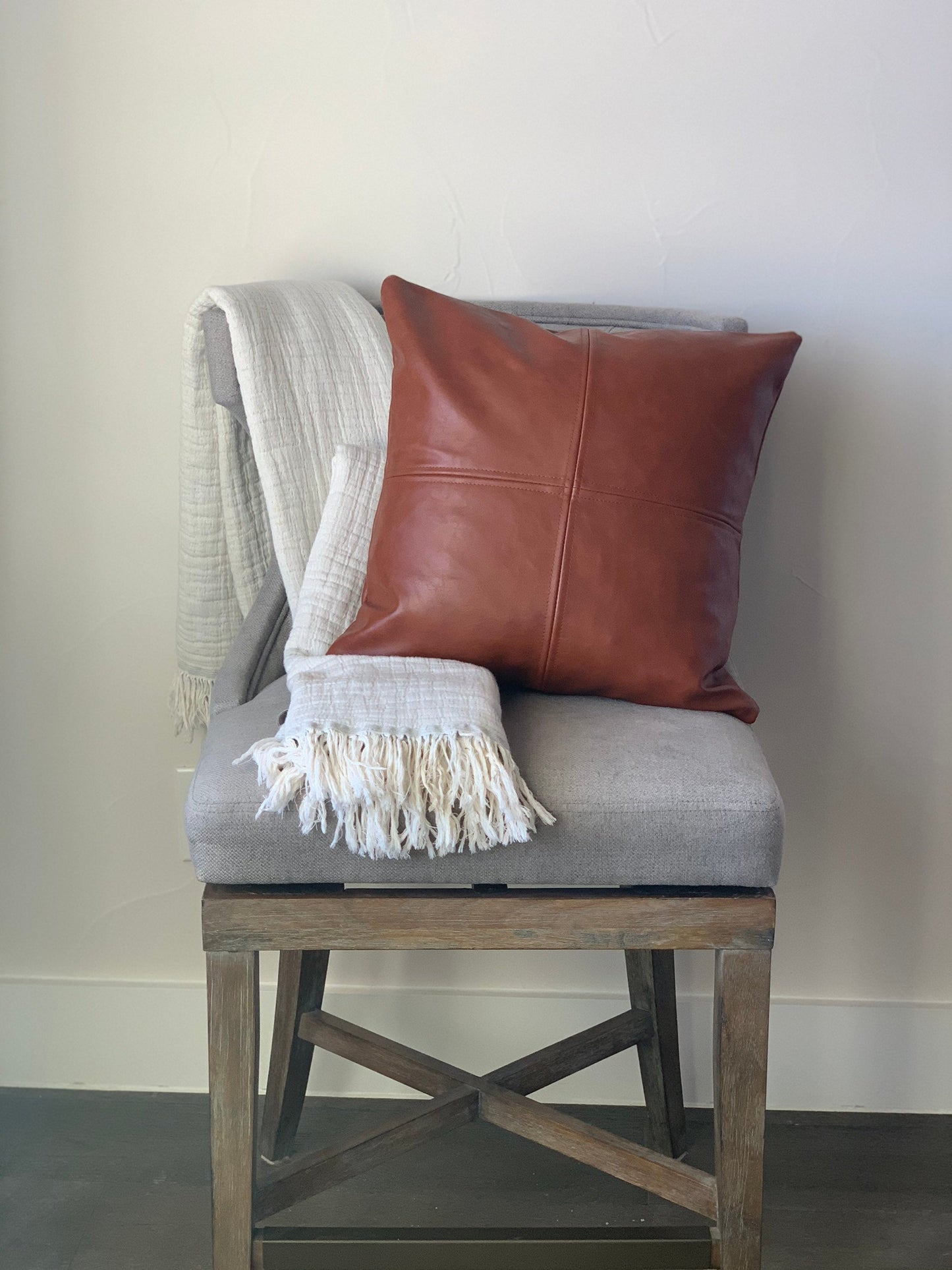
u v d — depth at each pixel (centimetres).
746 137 146
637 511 111
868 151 146
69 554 158
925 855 164
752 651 160
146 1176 148
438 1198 145
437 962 166
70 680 162
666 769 102
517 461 111
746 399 117
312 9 143
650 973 143
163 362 152
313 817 94
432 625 110
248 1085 103
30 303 150
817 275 149
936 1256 137
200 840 99
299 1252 105
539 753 103
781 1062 168
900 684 160
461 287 150
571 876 100
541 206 148
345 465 123
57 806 165
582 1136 113
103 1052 169
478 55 144
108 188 147
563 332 121
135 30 143
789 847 165
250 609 137
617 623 110
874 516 156
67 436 154
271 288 133
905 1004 166
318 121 146
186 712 152
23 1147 154
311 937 100
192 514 142
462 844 98
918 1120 166
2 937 168
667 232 149
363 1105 164
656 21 143
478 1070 168
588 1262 105
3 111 145
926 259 148
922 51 143
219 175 147
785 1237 140
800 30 143
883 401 152
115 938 168
